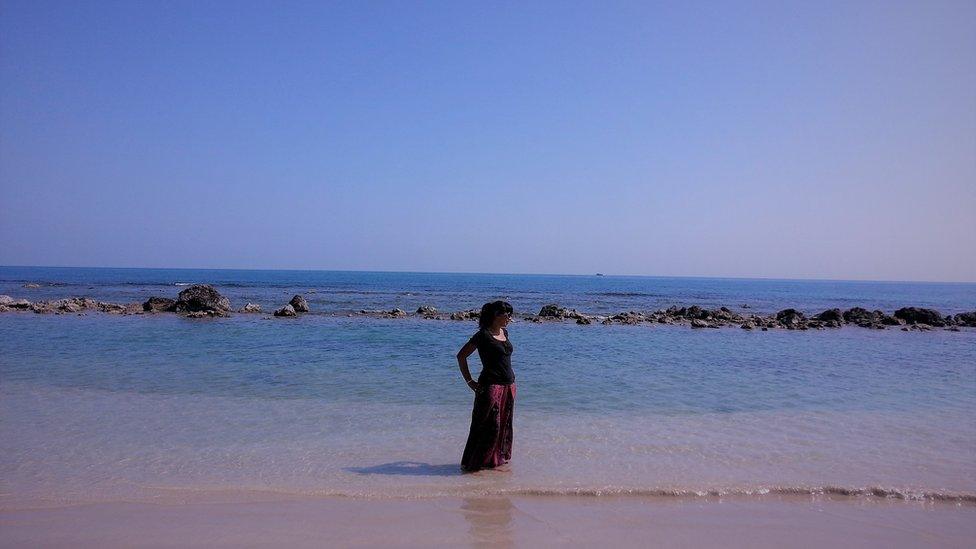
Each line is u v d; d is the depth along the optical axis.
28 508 5.59
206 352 17.02
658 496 6.16
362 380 12.95
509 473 6.82
